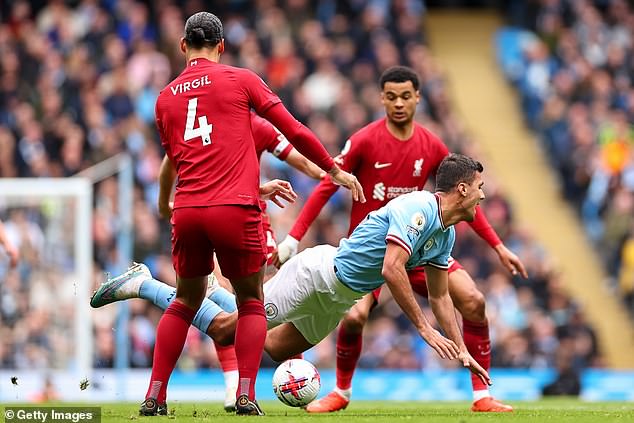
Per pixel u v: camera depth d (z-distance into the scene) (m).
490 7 90.12
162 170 27.75
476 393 28.52
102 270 52.59
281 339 26.88
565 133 73.38
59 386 44.69
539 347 54.62
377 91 68.69
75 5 72.81
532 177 75.62
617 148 70.81
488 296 56.81
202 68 23.28
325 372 49.56
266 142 27.42
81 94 65.06
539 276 59.16
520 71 81.75
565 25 81.62
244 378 23.23
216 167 22.77
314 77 69.56
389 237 23.80
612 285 66.81
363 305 28.77
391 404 36.91
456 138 68.75
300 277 25.83
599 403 37.78
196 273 23.56
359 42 73.38
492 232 29.81
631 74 78.56
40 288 45.00
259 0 74.88
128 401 42.09
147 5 74.69
